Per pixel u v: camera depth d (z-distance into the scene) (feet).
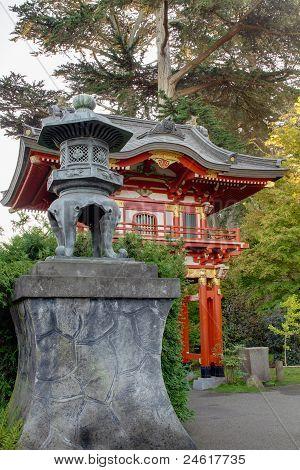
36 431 15.76
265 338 67.62
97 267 18.04
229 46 83.71
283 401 39.55
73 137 19.58
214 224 90.22
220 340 55.21
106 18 74.23
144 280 18.12
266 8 72.23
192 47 84.58
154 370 17.81
